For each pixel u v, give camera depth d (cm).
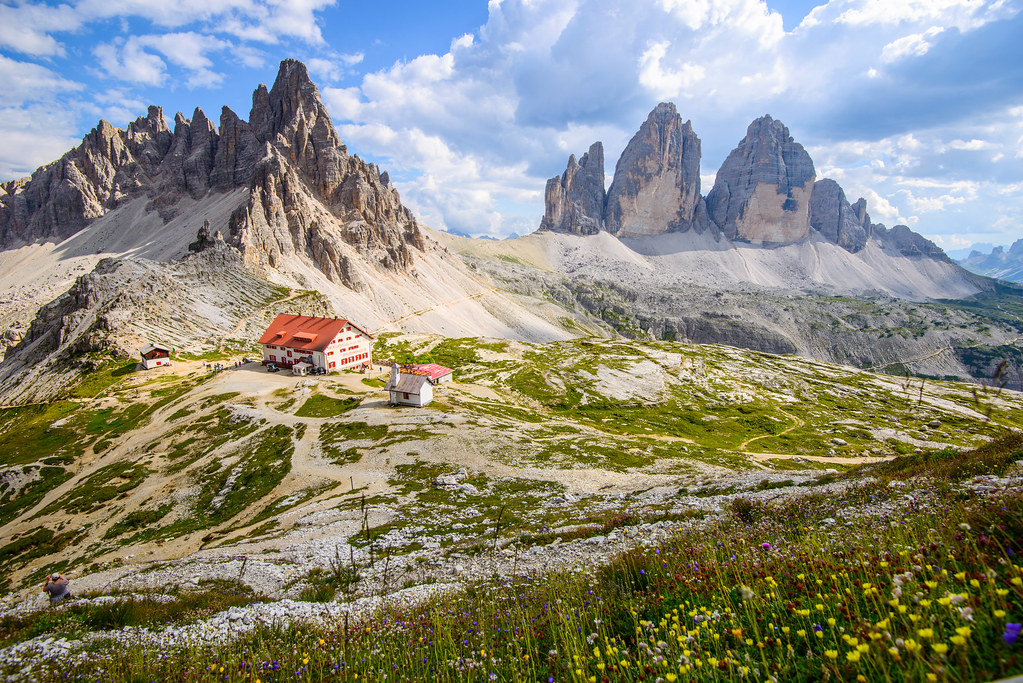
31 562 5744
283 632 1853
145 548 5441
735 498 3438
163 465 8006
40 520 6744
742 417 13950
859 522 1686
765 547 1252
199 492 6856
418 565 3266
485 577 2612
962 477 2450
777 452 11000
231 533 5350
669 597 1060
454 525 4500
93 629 2159
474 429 8469
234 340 16350
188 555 4650
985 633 515
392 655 1251
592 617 1092
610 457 7488
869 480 3042
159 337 14788
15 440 9569
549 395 14850
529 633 1112
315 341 13400
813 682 629
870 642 604
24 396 12431
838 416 14438
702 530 2431
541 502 5162
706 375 17325
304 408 9975
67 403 11262
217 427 9156
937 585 671
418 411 9575
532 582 1998
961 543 828
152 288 16812
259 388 11306
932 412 14800
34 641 1975
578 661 819
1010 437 2786
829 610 757
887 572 786
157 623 2203
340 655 1304
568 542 3017
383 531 4450
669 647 810
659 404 14712
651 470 6869
